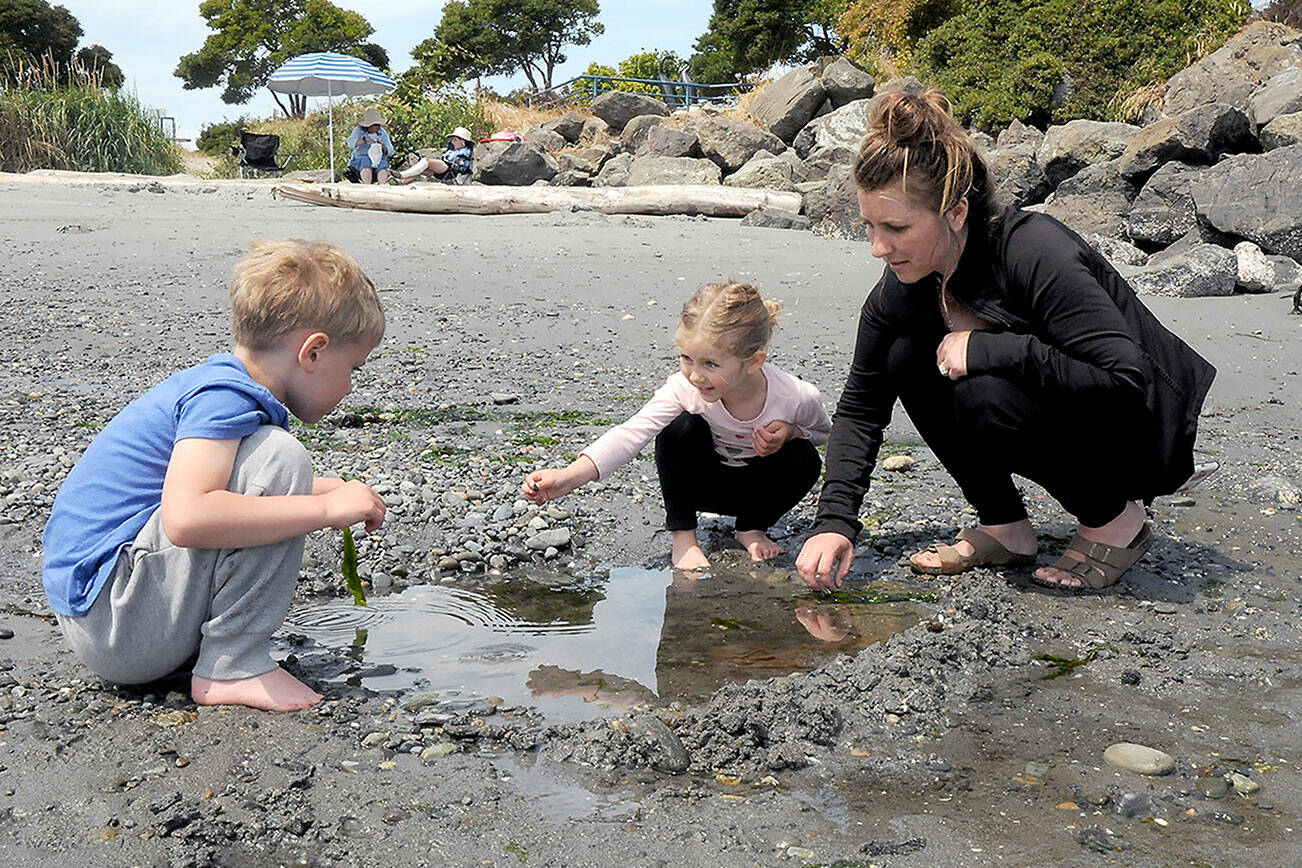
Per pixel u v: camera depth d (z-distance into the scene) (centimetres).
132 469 249
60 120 1986
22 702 254
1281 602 325
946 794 220
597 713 255
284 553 253
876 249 296
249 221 1172
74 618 248
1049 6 1683
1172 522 394
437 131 2481
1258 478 441
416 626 311
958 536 360
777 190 1608
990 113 1702
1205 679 274
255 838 201
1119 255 1017
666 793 219
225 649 253
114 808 210
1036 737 244
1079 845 201
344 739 239
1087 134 1256
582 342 695
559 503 416
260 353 256
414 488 421
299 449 250
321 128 2811
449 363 640
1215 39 1603
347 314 257
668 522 371
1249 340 703
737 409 349
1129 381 290
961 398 316
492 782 222
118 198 1348
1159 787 221
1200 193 1003
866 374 334
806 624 313
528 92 3475
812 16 4547
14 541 364
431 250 1026
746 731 241
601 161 2133
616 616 320
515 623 314
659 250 1062
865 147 287
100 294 800
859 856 198
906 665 273
